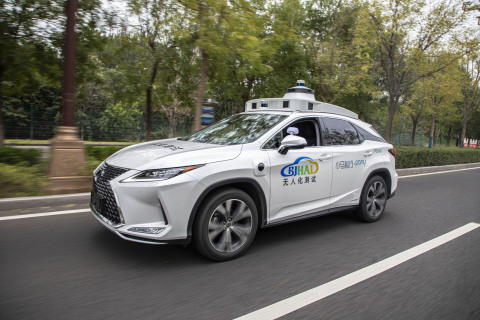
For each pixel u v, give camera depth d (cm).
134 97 1162
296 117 450
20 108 2197
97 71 1116
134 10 911
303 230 485
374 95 1794
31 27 849
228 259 364
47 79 989
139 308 266
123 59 1098
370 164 516
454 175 1309
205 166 343
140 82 1081
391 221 559
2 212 479
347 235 471
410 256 405
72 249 371
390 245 440
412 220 573
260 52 856
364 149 512
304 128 463
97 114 2366
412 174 1266
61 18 852
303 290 308
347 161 480
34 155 705
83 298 276
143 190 321
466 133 4675
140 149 401
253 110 514
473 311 287
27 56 838
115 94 1154
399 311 281
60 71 961
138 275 321
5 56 818
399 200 741
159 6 948
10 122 2150
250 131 430
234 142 413
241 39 775
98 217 364
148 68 1109
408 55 1369
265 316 263
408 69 1423
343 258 389
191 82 1188
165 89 1196
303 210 430
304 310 275
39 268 324
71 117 592
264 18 898
